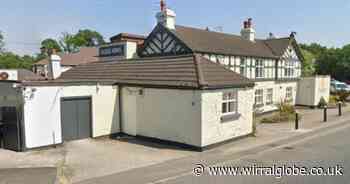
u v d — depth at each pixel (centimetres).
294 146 1191
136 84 1378
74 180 813
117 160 1020
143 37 2506
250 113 1430
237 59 2031
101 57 2262
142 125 1391
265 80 2320
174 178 813
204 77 1195
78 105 1337
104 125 1429
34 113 1162
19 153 1119
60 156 1080
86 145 1259
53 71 2358
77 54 4366
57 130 1238
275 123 1844
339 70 4606
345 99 3111
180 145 1228
